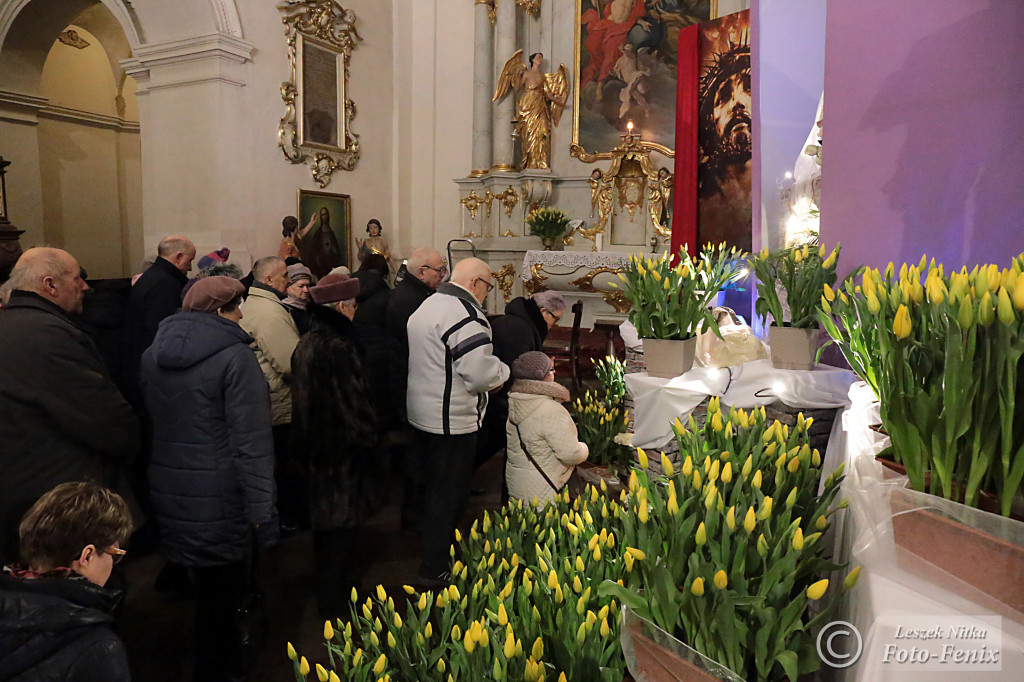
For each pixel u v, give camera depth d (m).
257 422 2.36
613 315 9.41
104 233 11.98
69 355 2.19
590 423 3.83
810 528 0.97
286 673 2.60
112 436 2.29
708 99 4.25
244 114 8.18
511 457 2.97
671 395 2.06
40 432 2.16
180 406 2.35
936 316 0.85
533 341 3.87
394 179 10.93
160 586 3.22
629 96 10.07
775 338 1.97
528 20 10.56
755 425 1.23
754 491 0.97
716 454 1.14
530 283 9.66
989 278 0.81
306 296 3.96
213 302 2.40
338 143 9.73
